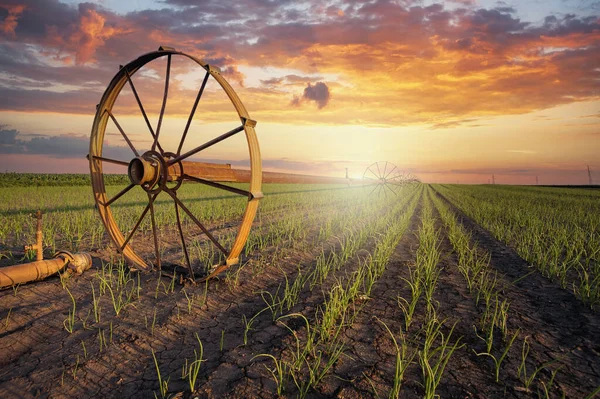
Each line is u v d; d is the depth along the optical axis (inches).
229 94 190.5
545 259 226.8
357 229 394.3
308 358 119.0
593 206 694.5
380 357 120.6
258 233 340.5
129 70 212.7
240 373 110.4
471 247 308.8
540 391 102.0
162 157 202.2
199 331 143.9
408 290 191.3
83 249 260.1
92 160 225.0
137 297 178.2
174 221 386.3
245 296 185.2
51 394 101.9
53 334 138.0
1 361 118.7
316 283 205.9
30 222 343.9
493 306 167.6
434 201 901.8
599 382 106.3
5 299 166.4
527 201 862.5
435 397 98.3
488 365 115.7
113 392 103.0
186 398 98.5
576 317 154.9
